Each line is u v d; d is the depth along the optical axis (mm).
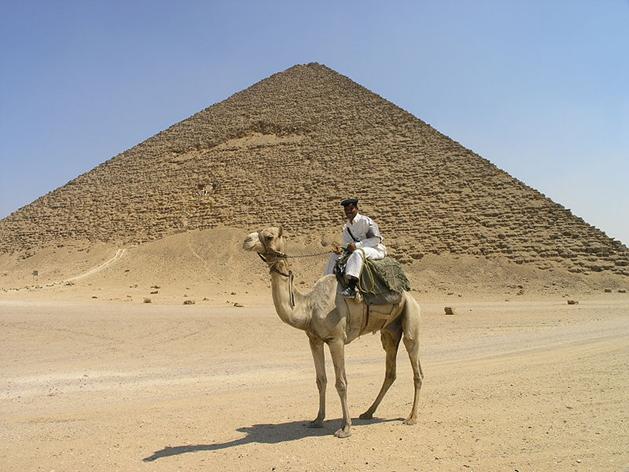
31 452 10750
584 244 91562
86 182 149750
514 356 22891
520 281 84438
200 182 132500
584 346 25000
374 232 13172
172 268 99500
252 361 23594
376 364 22469
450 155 116625
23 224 142125
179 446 10883
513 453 10070
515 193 104312
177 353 25766
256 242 11828
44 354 24734
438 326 37750
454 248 95500
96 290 82062
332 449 10547
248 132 146375
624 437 10719
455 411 13047
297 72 160875
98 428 12289
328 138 133875
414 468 9500
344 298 12344
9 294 72500
